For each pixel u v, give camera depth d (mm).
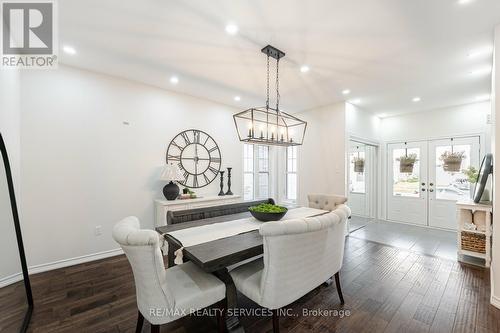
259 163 5586
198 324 1911
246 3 1836
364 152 5586
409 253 3445
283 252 1540
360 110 4863
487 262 2953
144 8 1901
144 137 3602
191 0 1809
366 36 2268
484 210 3006
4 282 2133
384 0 1780
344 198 3117
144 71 3143
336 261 2057
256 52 2605
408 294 2330
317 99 4273
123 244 1399
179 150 3994
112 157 3301
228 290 1725
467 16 1958
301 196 5078
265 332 1810
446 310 2066
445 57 2676
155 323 1479
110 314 2004
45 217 2814
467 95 4008
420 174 5109
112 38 2346
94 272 2777
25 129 2688
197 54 2662
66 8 1896
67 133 2955
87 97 3096
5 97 2223
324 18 2008
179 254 1673
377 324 1893
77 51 2611
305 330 1828
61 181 2918
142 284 1468
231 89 3818
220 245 1757
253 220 2514
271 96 4145
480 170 3494
